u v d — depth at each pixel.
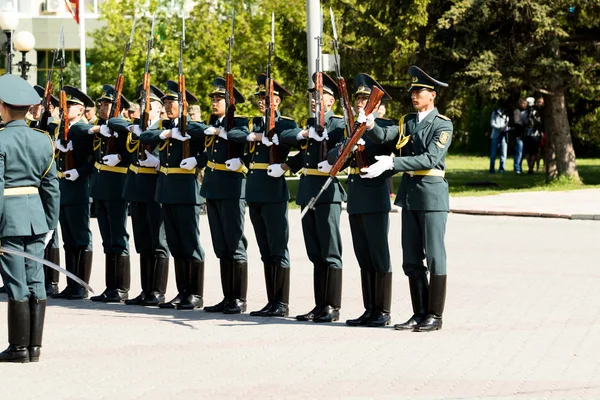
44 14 44.75
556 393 8.70
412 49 29.91
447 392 8.73
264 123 12.21
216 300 13.49
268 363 9.78
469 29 28.56
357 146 11.36
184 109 12.66
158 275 13.27
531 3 28.09
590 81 30.66
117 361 9.89
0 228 9.76
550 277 15.00
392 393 8.70
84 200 13.88
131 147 13.32
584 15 29.70
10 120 9.88
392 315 12.25
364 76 11.60
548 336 10.98
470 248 18.36
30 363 9.83
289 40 31.58
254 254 17.64
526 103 34.97
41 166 9.95
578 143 48.06
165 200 12.77
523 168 41.69
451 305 12.84
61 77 14.13
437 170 11.19
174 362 9.84
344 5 30.45
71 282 13.90
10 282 9.80
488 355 10.09
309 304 13.08
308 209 11.64
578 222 22.73
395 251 17.91
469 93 28.89
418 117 11.34
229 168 12.33
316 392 8.73
